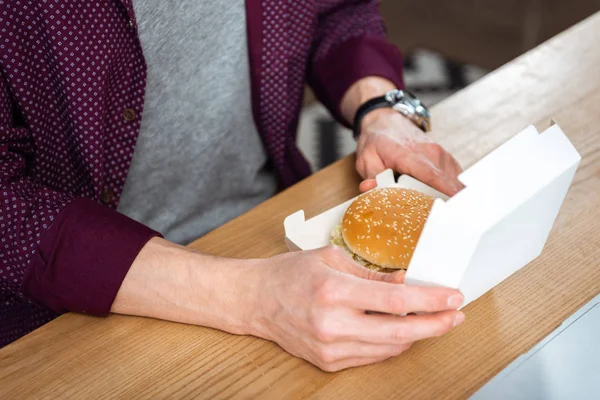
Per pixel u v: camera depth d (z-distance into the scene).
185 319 0.77
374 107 1.07
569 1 3.01
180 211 1.18
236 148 1.19
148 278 0.78
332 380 0.70
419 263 0.66
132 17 0.92
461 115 1.10
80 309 0.79
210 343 0.76
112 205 1.03
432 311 0.66
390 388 0.69
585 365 0.67
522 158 0.66
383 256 0.80
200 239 0.90
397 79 1.16
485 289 0.75
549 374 0.67
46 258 0.79
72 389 0.71
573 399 0.64
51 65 0.91
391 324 0.67
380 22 1.24
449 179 0.92
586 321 0.72
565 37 1.28
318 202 0.96
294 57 1.17
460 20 3.06
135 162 1.09
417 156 0.94
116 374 0.72
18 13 0.87
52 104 0.94
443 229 0.63
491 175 0.64
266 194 1.30
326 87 1.20
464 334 0.74
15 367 0.74
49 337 0.77
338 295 0.67
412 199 0.85
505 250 0.70
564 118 1.07
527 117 1.08
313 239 0.87
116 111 0.98
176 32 1.02
